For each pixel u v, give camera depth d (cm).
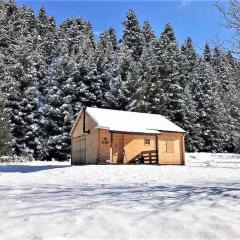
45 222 551
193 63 7331
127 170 2031
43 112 4778
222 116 5544
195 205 705
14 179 1554
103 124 2781
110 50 6391
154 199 778
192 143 5681
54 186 1133
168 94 5797
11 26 1639
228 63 1212
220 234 509
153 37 8106
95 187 1083
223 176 1684
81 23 8625
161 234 507
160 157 3062
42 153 4588
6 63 1814
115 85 5166
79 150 3256
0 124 4106
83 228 525
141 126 2989
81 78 5200
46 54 6181
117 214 599
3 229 519
